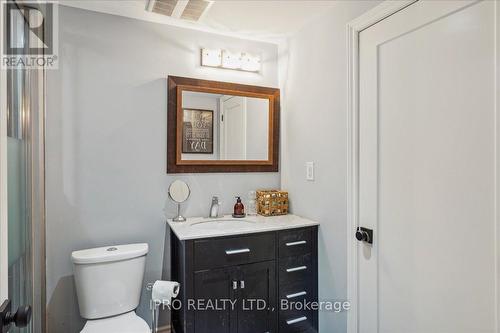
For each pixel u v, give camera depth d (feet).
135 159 6.37
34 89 4.19
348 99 5.43
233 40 7.38
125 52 6.29
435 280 4.00
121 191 6.26
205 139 7.02
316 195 6.40
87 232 5.98
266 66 7.72
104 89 6.11
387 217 4.71
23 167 3.67
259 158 7.58
